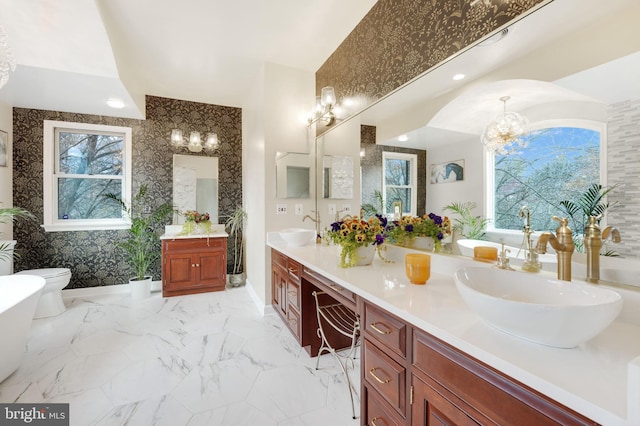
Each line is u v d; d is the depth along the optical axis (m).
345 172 2.43
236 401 1.61
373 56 2.05
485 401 0.74
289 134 2.92
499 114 1.24
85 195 3.47
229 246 4.05
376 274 1.55
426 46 1.59
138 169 3.62
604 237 0.94
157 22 2.19
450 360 0.84
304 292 2.12
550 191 1.08
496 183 1.26
